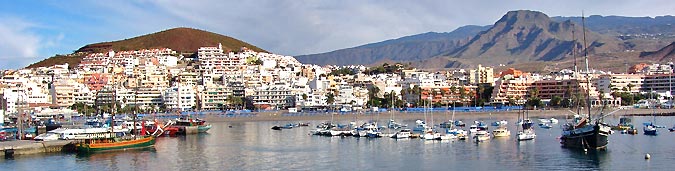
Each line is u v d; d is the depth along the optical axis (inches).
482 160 5880.9
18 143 6835.6
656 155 5989.2
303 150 6958.7
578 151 6328.7
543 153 6235.2
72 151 6875.0
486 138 7706.7
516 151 6461.6
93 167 5767.7
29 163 6003.9
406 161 5925.2
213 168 5669.3
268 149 7096.5
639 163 5521.7
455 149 6756.9
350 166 5684.1
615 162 5580.7
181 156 6486.2
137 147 7071.9
